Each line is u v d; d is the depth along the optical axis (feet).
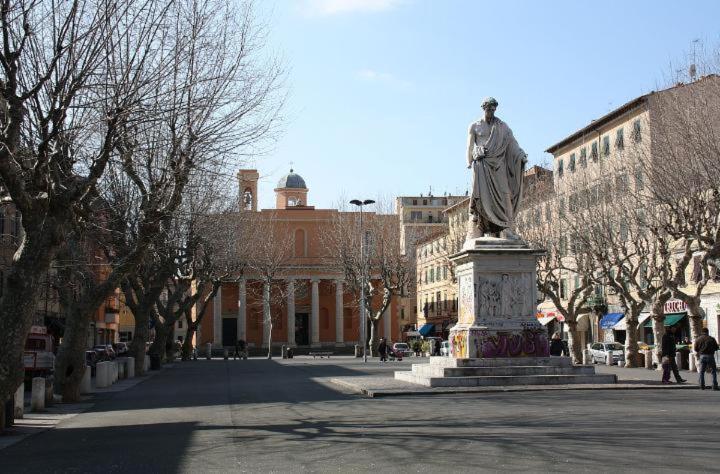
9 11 46.93
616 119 185.68
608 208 137.59
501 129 76.02
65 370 77.25
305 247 319.68
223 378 118.01
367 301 236.63
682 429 41.11
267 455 36.60
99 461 36.99
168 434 46.85
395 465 32.32
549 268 151.02
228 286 320.91
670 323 172.96
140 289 132.87
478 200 75.41
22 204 48.32
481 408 54.08
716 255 107.34
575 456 33.01
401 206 429.79
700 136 103.09
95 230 90.17
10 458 39.70
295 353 304.50
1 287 126.41
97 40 52.31
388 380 88.79
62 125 53.31
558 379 71.67
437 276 321.11
